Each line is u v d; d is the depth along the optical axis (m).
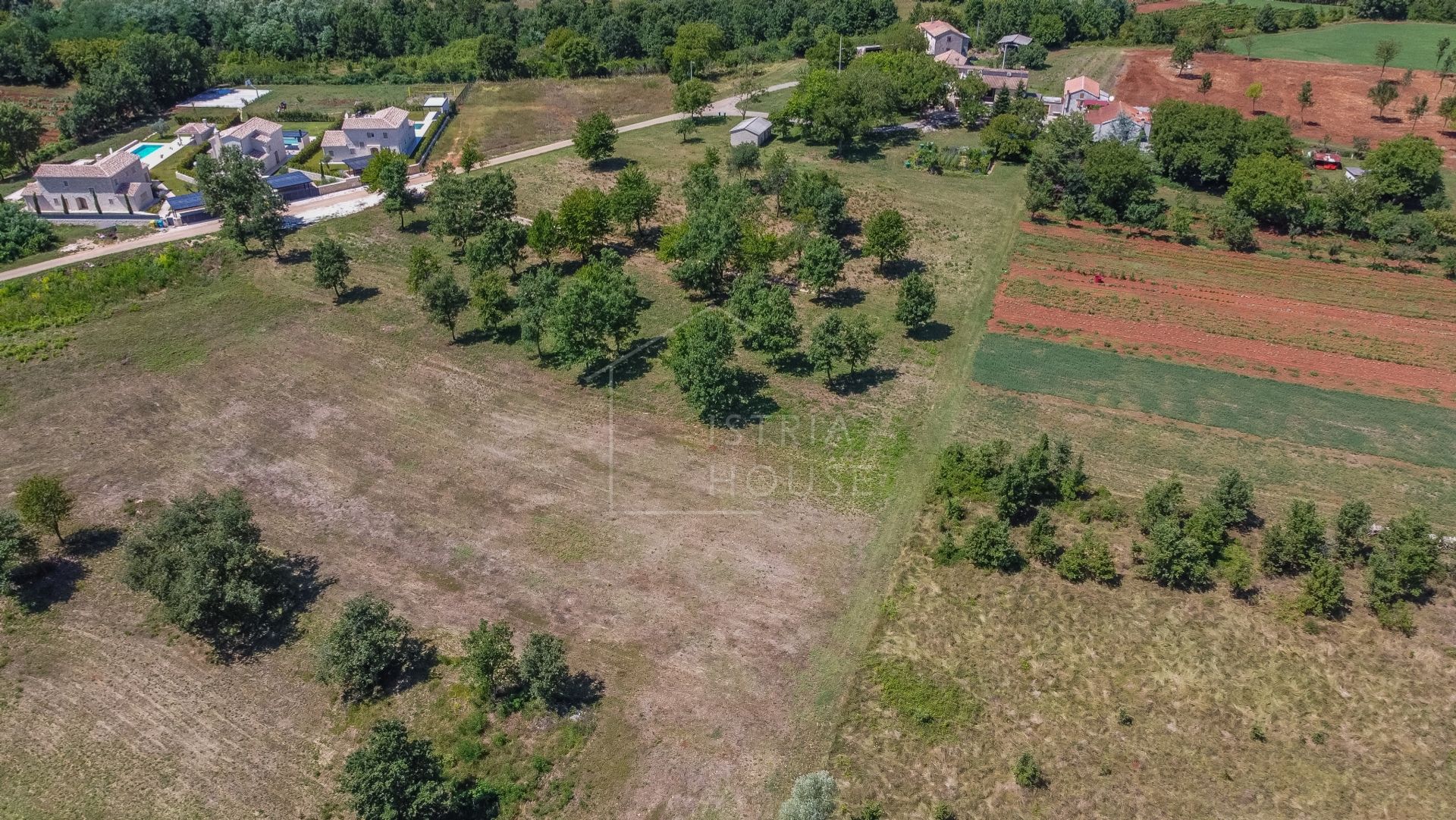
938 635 61.97
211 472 76.44
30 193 118.06
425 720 56.06
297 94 173.62
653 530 70.44
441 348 94.31
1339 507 71.81
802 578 66.38
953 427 82.00
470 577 66.31
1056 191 125.12
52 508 66.19
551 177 135.25
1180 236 115.25
